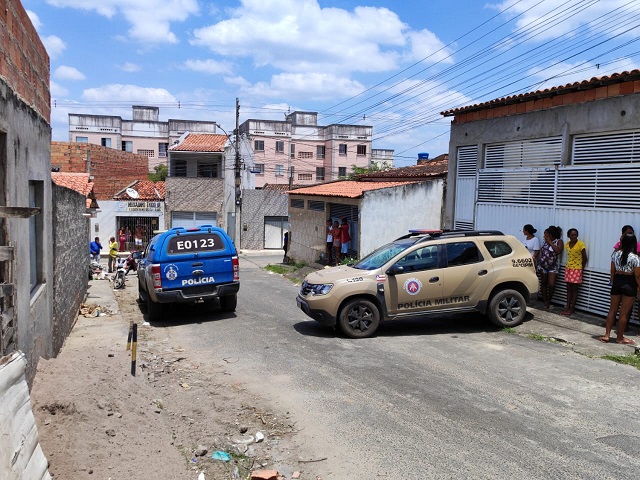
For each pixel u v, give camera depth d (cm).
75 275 1195
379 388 665
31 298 593
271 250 3834
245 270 2325
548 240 1108
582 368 743
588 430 530
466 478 438
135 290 1753
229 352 879
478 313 1124
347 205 2045
